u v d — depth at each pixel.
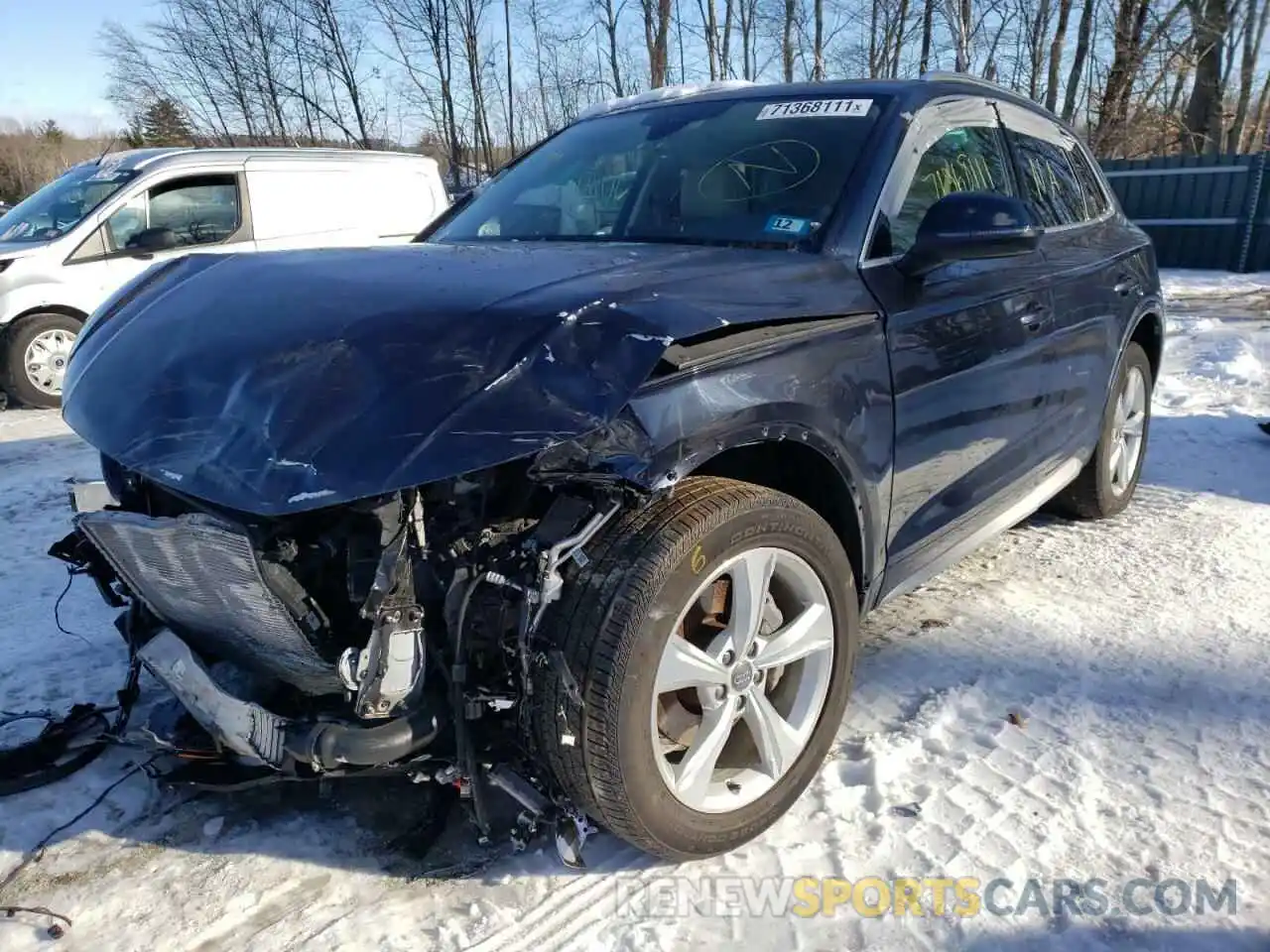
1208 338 9.20
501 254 2.65
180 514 2.28
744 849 2.34
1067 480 4.02
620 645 1.98
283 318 2.18
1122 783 2.55
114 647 3.40
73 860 2.33
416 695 2.01
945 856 2.29
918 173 3.05
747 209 2.93
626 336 1.97
